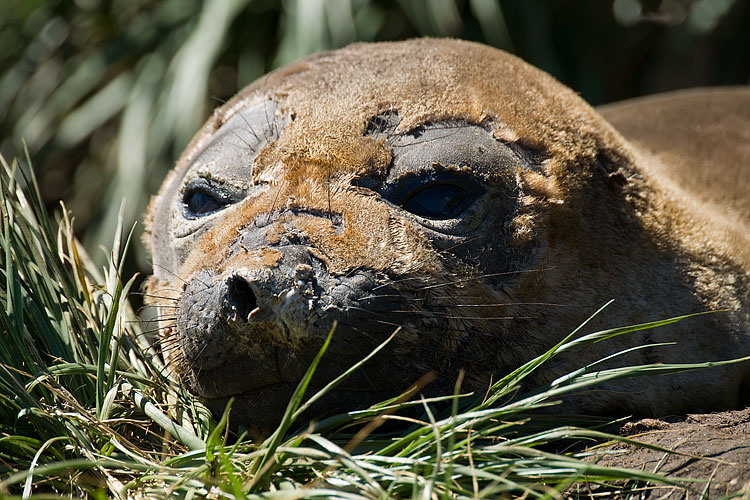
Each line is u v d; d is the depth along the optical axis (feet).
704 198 38.91
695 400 30.78
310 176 27.17
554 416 26.96
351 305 24.80
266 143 28.84
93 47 71.26
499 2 68.08
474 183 27.84
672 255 31.45
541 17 67.87
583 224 29.78
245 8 67.31
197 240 28.84
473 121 29.01
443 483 21.85
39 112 68.23
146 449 26.68
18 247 29.63
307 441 25.89
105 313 30.19
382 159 27.66
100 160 71.00
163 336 30.45
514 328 28.09
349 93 29.43
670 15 72.43
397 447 23.68
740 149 43.16
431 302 26.43
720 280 32.12
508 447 23.06
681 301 30.94
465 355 27.20
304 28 60.64
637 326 25.34
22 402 26.45
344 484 22.49
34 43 71.77
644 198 31.68
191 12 68.74
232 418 27.09
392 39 66.64
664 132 44.98
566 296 28.96
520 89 30.94
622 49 72.79
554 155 29.58
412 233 26.73
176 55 66.64
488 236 27.86
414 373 26.22
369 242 25.90
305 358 24.84
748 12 71.56
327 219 26.18
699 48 72.13
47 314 29.04
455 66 30.83
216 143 30.37
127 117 65.05
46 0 71.77
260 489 22.99
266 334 24.56
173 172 33.73
